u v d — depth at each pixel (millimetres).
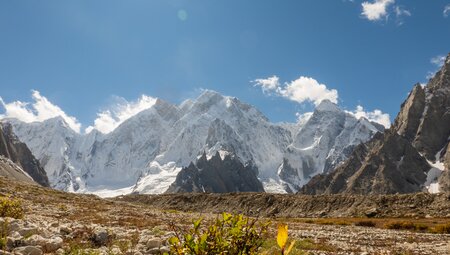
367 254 21156
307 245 23234
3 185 70125
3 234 13164
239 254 5863
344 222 60500
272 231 28391
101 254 13570
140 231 22531
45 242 13719
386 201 84250
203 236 5738
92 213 37719
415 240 30844
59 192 95812
